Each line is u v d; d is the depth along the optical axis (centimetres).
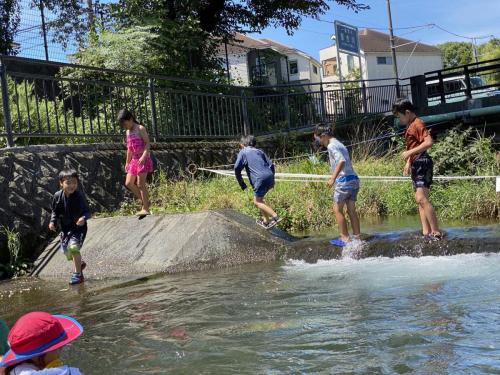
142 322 483
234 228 790
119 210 998
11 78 1155
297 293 546
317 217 1048
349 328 421
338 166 718
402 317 438
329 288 558
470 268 596
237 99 1478
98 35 1548
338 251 718
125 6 1633
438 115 1606
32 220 845
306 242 776
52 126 1111
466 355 350
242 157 828
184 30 1664
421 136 674
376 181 1179
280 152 1523
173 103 1291
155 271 722
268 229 823
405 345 376
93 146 1033
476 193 1027
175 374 355
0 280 775
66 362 392
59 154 952
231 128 1447
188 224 799
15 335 248
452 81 2150
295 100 1702
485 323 408
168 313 506
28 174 874
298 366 353
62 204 715
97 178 999
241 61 3178
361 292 531
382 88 1977
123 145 1101
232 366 362
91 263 774
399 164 1284
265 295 546
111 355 402
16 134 906
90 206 961
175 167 1177
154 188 1080
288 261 731
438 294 500
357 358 359
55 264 795
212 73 1812
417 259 668
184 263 732
